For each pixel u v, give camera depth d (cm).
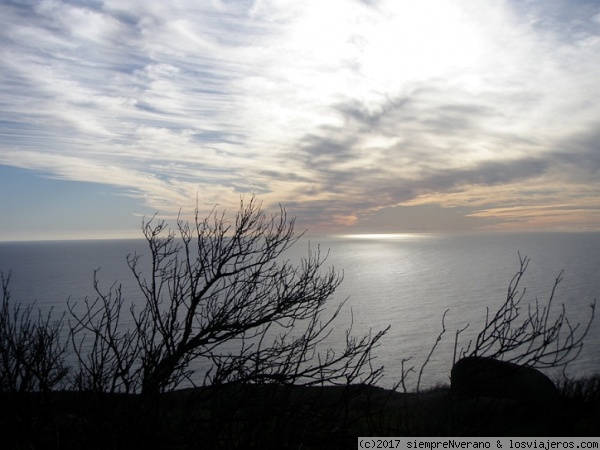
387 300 8294
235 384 446
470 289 9906
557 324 389
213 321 506
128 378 440
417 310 6694
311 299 528
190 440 415
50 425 434
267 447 401
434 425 424
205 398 445
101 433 411
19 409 420
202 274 521
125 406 426
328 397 486
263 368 456
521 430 533
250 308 522
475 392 421
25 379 427
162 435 421
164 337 477
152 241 529
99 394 416
